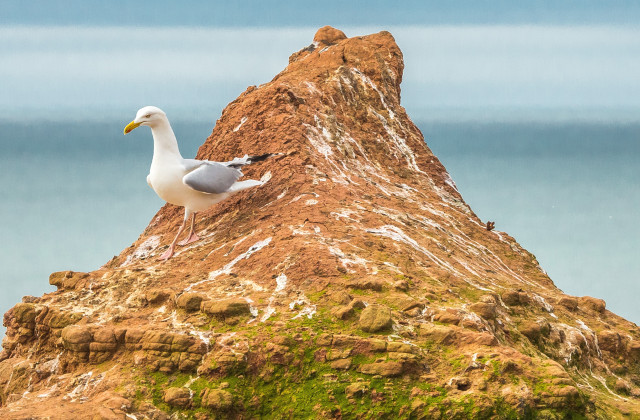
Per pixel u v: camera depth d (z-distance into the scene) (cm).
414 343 1617
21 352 1878
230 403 1548
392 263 1911
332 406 1533
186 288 1862
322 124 2584
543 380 1529
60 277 2016
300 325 1667
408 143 2795
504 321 1864
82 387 1633
